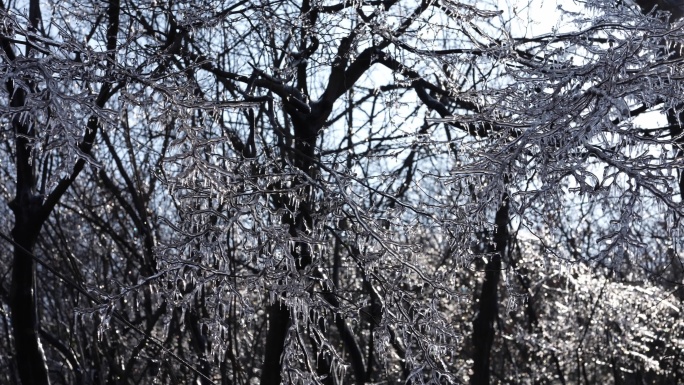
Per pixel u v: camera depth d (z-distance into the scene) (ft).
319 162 19.70
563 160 15.16
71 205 40.73
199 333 28.71
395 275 20.48
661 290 42.65
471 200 17.65
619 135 15.06
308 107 23.31
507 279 19.42
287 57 24.62
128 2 22.26
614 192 15.08
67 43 15.93
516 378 54.85
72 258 29.60
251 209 17.65
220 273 17.38
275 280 17.71
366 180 23.79
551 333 50.11
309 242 17.57
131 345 36.50
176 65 22.18
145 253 31.73
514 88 16.79
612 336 47.42
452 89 23.00
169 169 18.10
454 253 18.12
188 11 21.02
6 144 34.63
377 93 26.76
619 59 15.06
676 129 18.51
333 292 19.31
